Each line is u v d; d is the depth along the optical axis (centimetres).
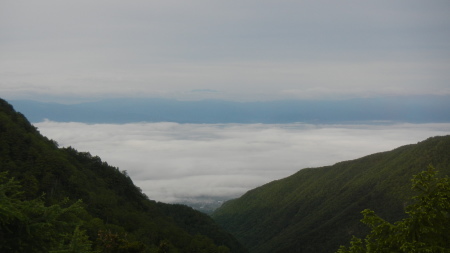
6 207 1221
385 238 1250
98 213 5059
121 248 2714
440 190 1208
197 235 6284
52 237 1373
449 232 1180
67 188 5191
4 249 1223
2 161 4859
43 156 5506
